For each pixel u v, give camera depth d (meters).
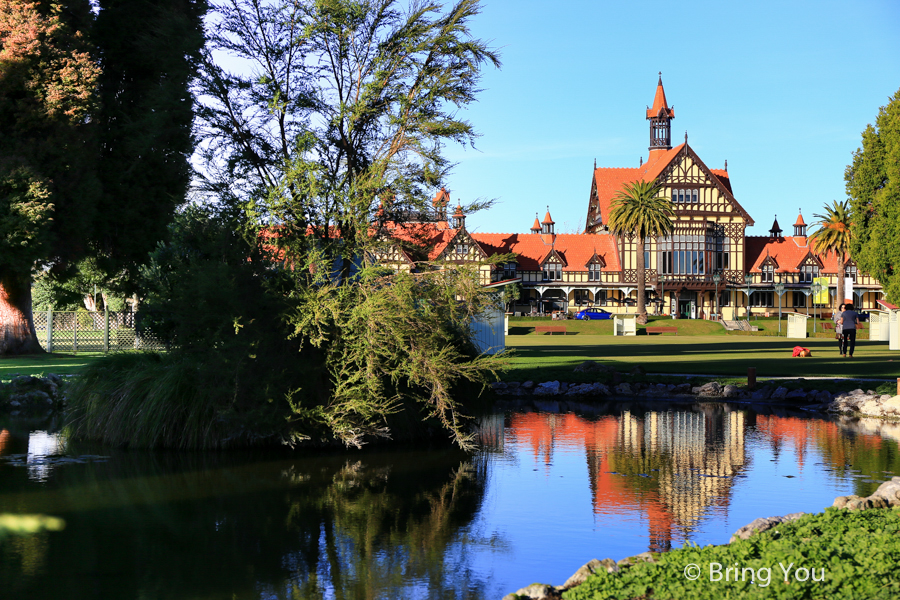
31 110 28.42
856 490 9.34
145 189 32.31
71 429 14.39
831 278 97.00
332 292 12.70
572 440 13.73
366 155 14.71
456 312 12.88
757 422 15.88
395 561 6.96
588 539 7.53
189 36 14.19
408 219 14.38
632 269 91.38
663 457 11.93
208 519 8.40
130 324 36.22
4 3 28.80
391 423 13.70
